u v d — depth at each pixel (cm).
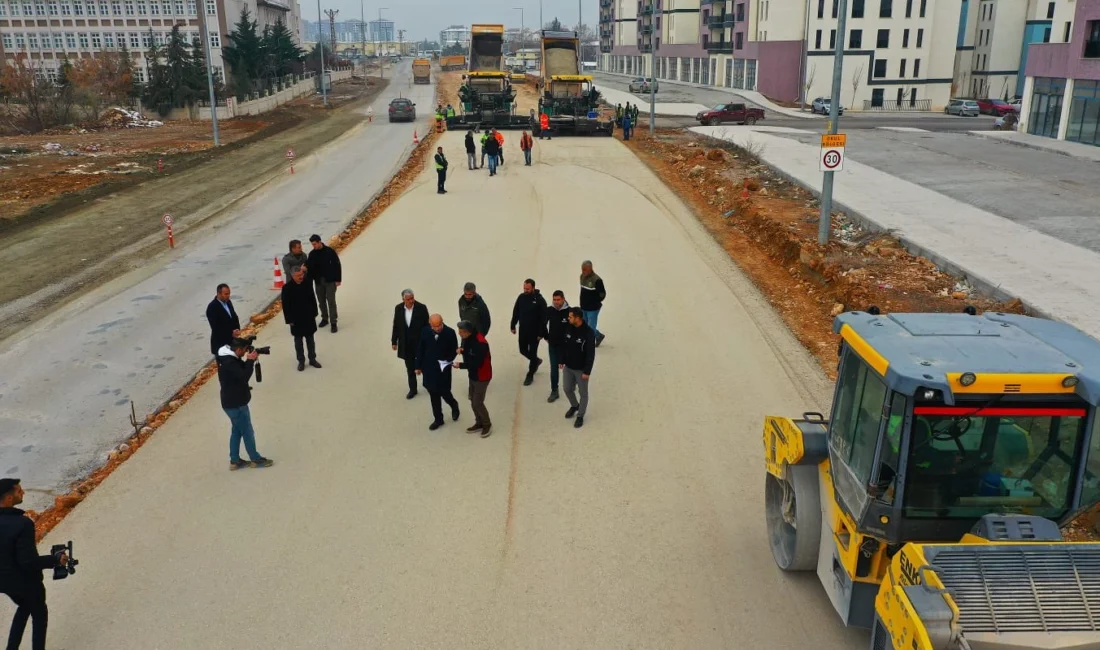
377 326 1463
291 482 931
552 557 782
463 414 1109
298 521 850
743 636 672
